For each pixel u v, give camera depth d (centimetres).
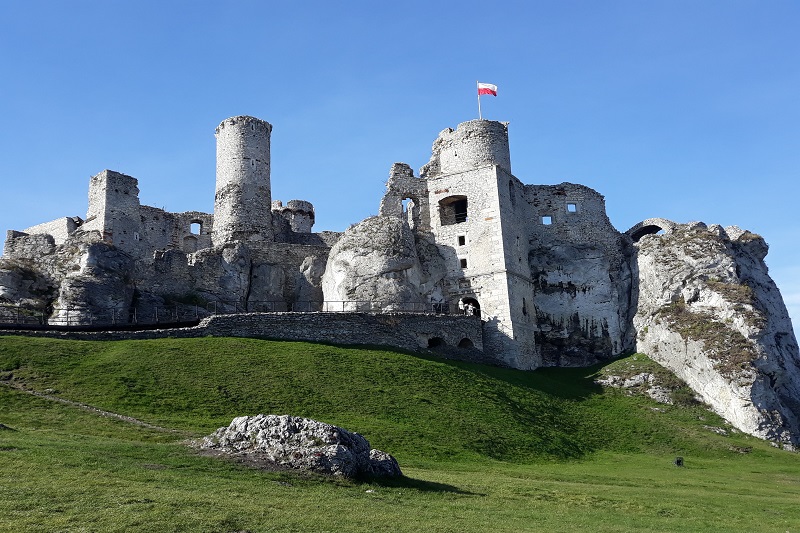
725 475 3741
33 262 5778
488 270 6228
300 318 4844
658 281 6259
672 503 2655
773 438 4884
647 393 5475
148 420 3148
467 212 6481
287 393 3772
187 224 7656
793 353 6316
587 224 6994
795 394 5712
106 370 3712
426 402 4056
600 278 6738
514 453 3672
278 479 2258
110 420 3055
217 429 2911
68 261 5766
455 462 3269
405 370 4484
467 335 5734
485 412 4147
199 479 2164
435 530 1916
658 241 6544
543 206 7012
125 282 5453
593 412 4953
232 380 3819
